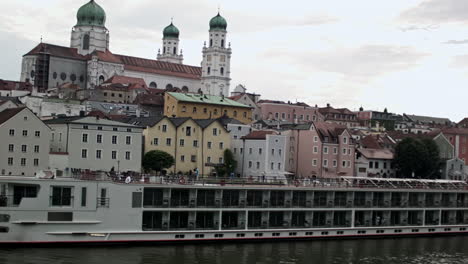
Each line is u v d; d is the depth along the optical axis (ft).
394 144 537.65
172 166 385.70
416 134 606.55
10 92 588.50
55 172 272.10
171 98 489.26
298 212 292.20
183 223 265.13
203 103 492.95
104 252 232.73
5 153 334.65
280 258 246.47
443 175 508.53
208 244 262.47
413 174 471.21
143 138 383.04
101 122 352.69
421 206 327.67
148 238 249.96
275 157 407.85
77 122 344.49
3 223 225.56
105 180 245.24
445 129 593.83
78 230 236.22
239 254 248.11
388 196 317.83
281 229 280.72
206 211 268.82
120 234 243.60
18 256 216.95
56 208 232.53
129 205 245.86
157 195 254.88
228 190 270.67
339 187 303.07
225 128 414.82
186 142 393.91
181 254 240.32
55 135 354.95
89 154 348.18
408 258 263.08
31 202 228.63
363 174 471.21
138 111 517.96
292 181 306.96
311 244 280.92
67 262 214.48
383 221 316.81
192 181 270.87
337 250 270.87
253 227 277.23
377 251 273.75
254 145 414.00
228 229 269.03
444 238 322.14
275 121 602.85
